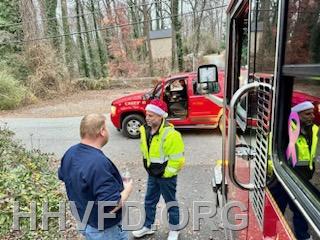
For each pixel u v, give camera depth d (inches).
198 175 243.1
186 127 356.8
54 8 997.8
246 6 88.6
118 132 402.9
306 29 44.1
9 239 143.7
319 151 42.8
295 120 49.1
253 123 72.8
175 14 1175.0
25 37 804.6
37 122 511.5
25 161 222.7
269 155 56.6
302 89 46.9
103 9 1275.8
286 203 49.1
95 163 96.7
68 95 838.5
